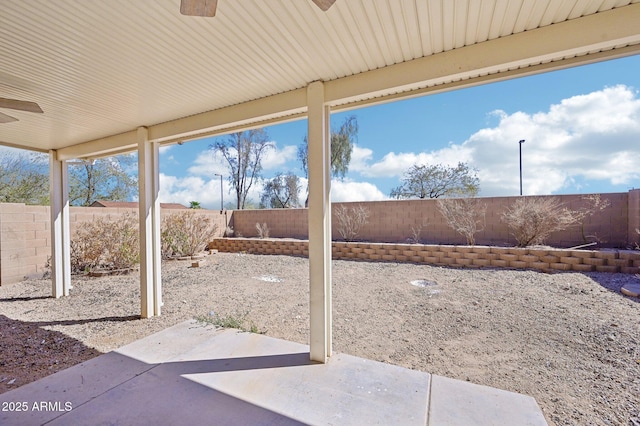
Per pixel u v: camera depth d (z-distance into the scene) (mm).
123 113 3641
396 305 4504
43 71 2586
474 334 3449
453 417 2047
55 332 3707
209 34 2080
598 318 3742
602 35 1912
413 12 1871
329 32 2074
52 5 1750
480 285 5402
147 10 1816
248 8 1806
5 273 6219
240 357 2941
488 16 1923
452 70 2328
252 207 19422
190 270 7375
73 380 2566
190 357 2949
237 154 18609
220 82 2838
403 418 2051
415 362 2877
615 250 6324
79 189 13094
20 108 2924
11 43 2150
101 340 3465
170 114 3695
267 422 2039
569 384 2453
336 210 10203
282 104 3092
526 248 6633
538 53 2070
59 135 4543
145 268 4172
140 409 2180
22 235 6504
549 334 3371
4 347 3301
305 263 8125
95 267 7270
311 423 2029
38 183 11266
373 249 8008
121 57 2369
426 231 9070
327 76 2748
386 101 2898
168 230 8836
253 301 4891
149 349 3129
